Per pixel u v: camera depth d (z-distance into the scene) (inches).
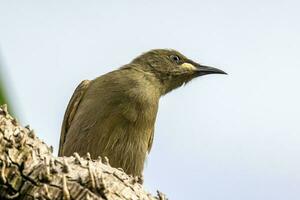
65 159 265.6
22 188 251.6
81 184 254.4
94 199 253.0
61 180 253.0
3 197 251.3
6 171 251.8
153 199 277.4
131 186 271.3
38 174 252.7
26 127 270.1
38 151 261.6
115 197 260.7
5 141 255.0
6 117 261.6
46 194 249.1
